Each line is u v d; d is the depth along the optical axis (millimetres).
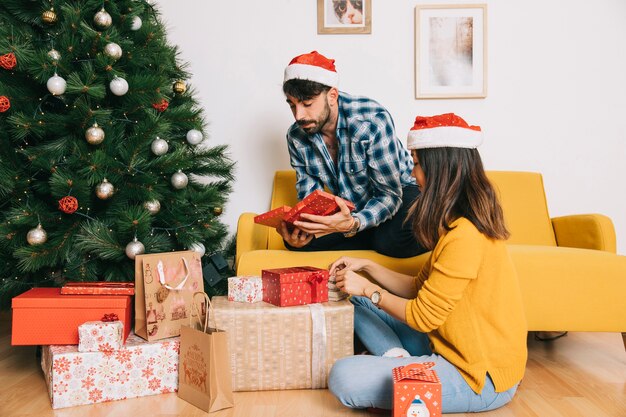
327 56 2688
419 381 1206
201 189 2316
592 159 2736
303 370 1588
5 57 1717
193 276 1674
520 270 1815
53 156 1862
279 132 2707
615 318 1817
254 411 1419
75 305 1574
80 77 1848
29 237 1768
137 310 1604
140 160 1972
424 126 1406
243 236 2102
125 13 2074
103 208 1982
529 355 1986
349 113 1934
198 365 1463
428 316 1327
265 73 2695
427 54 2684
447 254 1321
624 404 1470
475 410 1362
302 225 1721
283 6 2678
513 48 2715
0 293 1891
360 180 2012
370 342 1604
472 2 2695
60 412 1427
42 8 1945
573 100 2729
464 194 1362
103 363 1500
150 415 1397
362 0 2676
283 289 1597
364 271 1836
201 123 2311
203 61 2691
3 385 1653
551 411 1416
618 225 2750
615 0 2713
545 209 2516
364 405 1365
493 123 2725
